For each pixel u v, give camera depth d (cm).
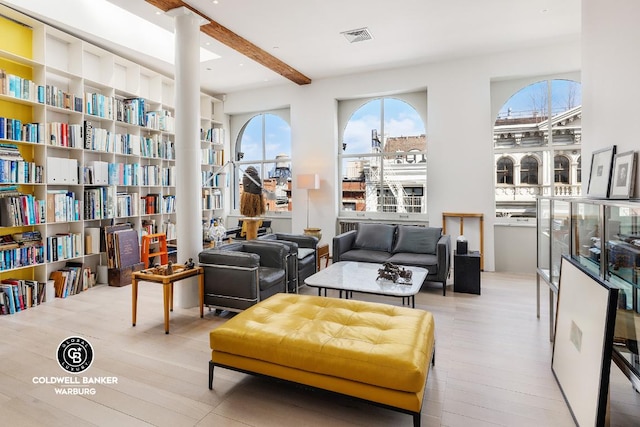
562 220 282
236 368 222
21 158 405
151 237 542
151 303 415
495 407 212
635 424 196
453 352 284
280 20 439
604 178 288
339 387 195
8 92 390
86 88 507
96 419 201
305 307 262
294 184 709
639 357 171
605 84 296
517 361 269
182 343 302
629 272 183
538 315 364
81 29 459
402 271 358
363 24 452
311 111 690
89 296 442
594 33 322
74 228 484
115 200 517
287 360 204
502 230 580
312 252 497
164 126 605
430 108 598
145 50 539
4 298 374
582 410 186
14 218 393
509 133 578
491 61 559
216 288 366
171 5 392
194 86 407
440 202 597
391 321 236
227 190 796
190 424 196
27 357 276
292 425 195
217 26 448
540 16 436
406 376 179
